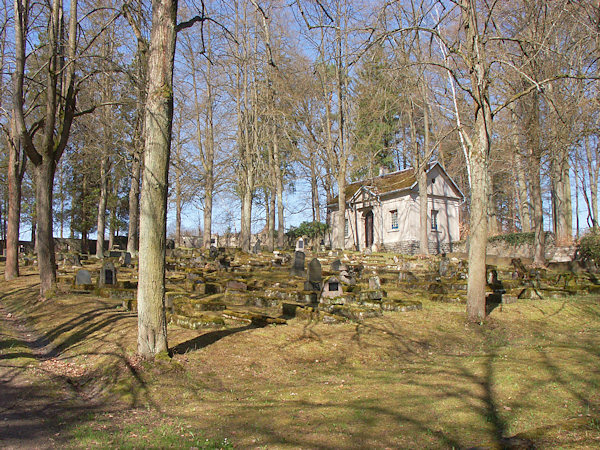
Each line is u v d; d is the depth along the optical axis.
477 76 11.84
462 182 47.50
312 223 46.50
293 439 4.94
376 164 42.31
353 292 14.36
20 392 6.79
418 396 6.29
